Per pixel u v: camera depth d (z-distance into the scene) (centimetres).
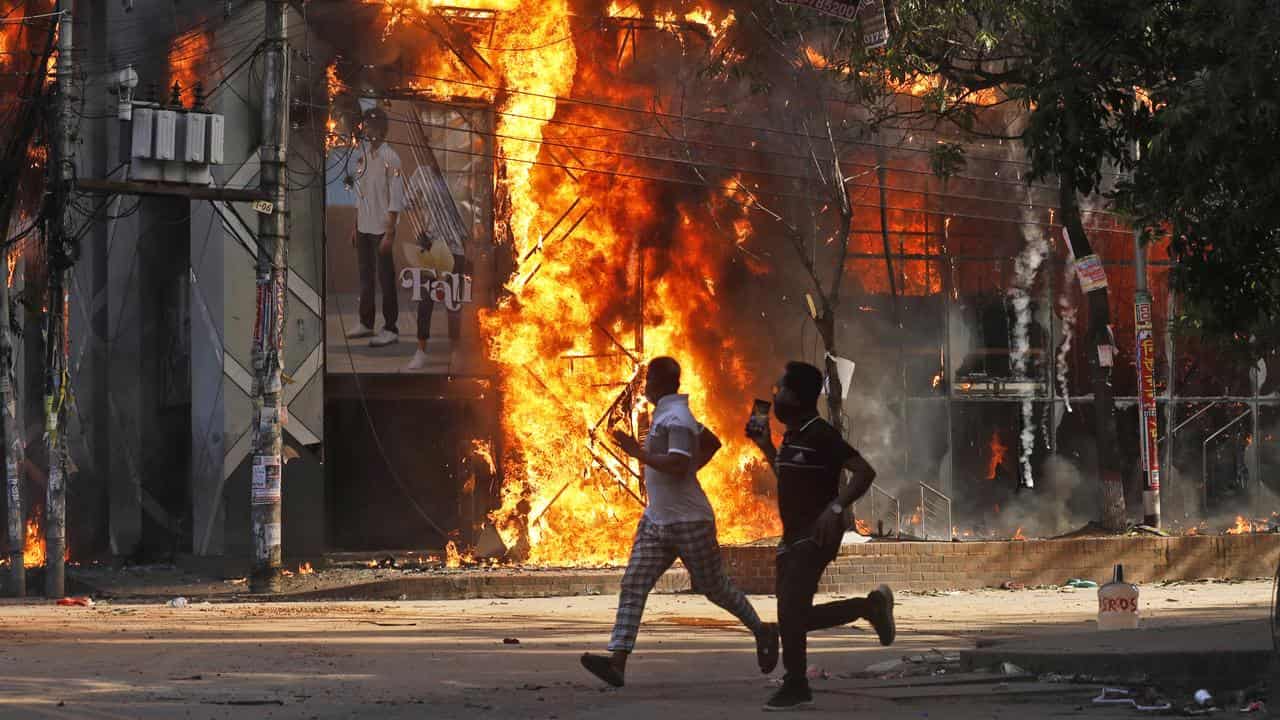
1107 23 1138
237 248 2408
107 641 1245
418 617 1600
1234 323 1123
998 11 1925
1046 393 2830
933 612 1650
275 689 880
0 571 2566
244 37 2422
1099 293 2502
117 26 2634
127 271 2695
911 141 2756
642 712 767
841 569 2083
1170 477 2922
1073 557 2225
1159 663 866
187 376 2539
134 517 2655
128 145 2634
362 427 2505
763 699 827
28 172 2811
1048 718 733
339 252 2459
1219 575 2314
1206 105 1018
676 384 870
